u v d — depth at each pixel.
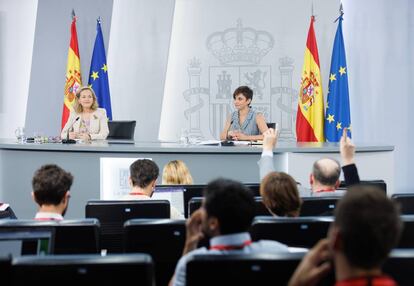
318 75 9.10
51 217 3.21
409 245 2.81
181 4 9.79
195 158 6.35
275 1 9.64
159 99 9.77
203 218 2.29
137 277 2.00
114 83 9.81
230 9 9.70
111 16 9.69
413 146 9.54
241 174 6.38
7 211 5.09
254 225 2.78
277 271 2.04
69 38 9.73
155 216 3.58
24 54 9.83
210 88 9.78
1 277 1.99
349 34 9.61
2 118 9.80
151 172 4.09
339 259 1.46
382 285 1.41
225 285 2.05
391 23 9.51
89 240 2.92
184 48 9.80
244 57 9.70
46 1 9.67
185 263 2.12
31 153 6.55
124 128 7.81
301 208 3.41
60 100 9.73
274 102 9.69
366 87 9.59
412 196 3.69
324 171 3.76
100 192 6.25
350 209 1.44
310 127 9.05
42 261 1.99
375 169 6.62
